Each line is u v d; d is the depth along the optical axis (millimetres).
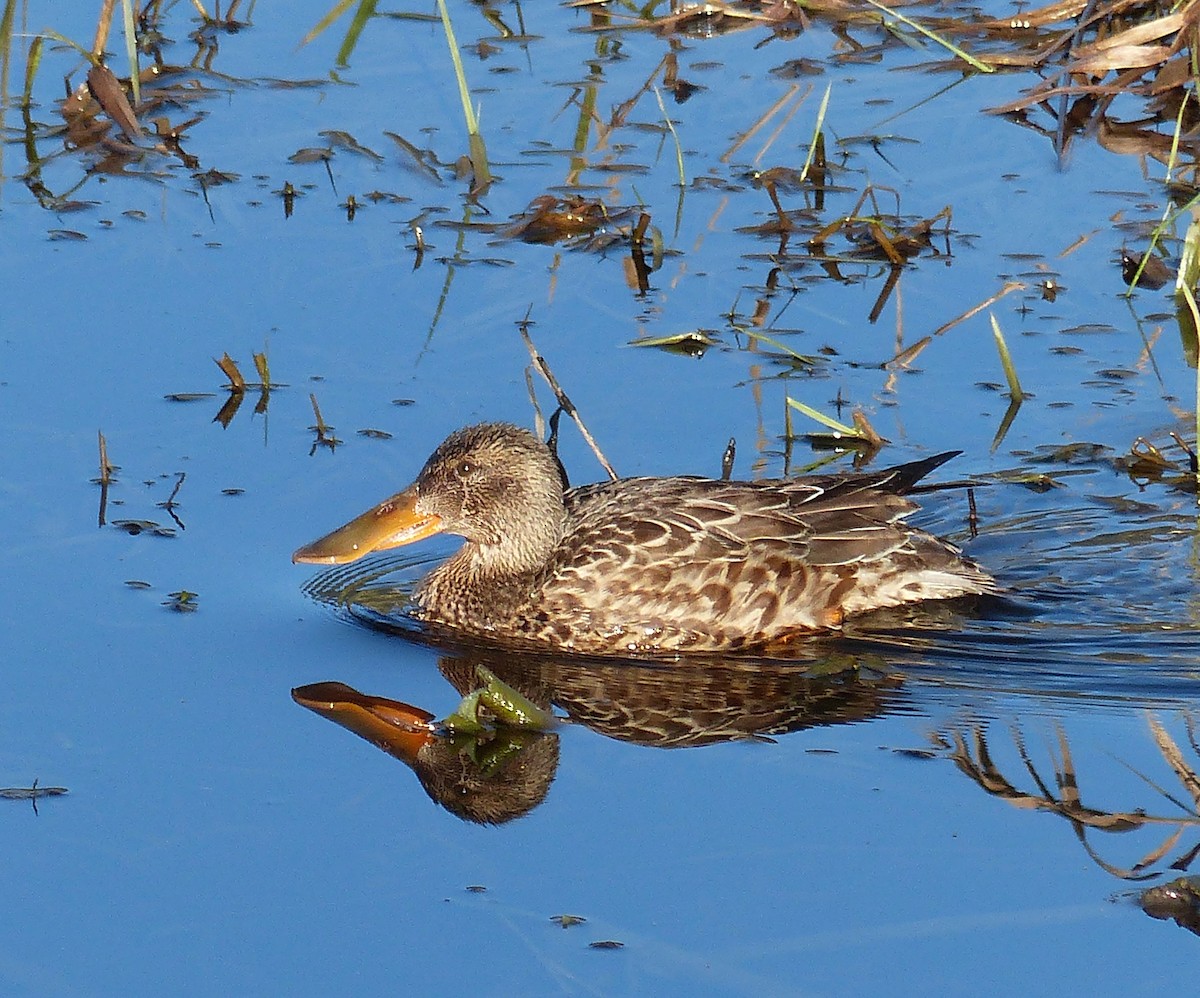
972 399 14117
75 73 18547
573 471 13156
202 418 13438
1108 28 19109
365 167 17172
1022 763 9875
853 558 11984
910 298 15406
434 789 9609
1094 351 14680
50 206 16328
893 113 18312
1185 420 13836
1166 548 12516
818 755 9977
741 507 12008
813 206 16688
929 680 11016
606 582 11719
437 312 14914
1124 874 8812
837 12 20172
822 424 13688
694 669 11320
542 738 10227
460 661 11336
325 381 13922
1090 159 17547
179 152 17438
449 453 11977
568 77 18891
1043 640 11461
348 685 10805
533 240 16188
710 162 17438
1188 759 9906
